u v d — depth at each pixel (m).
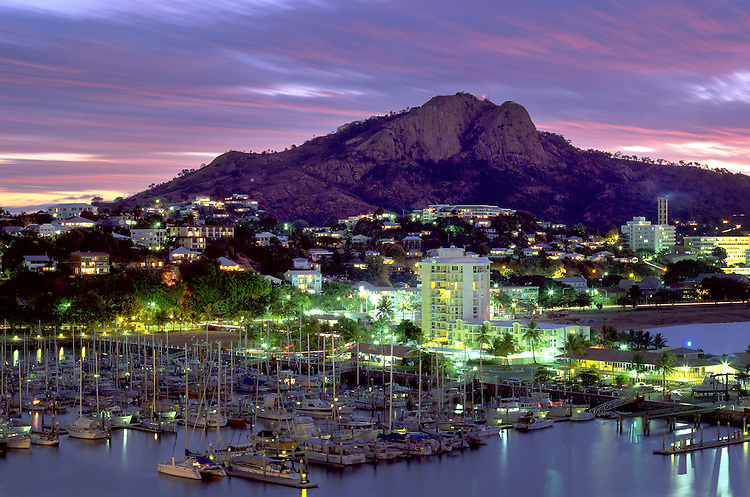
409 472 174.00
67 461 182.12
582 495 161.00
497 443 195.62
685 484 167.38
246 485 166.00
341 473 173.38
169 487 165.00
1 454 187.50
